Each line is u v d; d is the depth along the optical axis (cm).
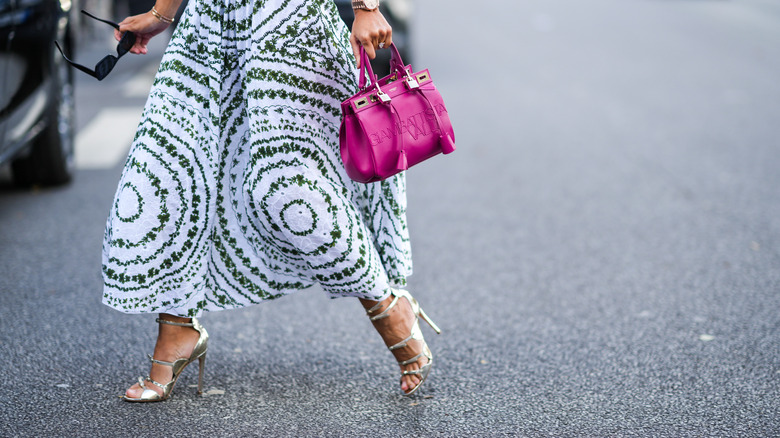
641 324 355
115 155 672
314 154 254
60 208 529
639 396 288
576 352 326
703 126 791
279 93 248
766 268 427
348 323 356
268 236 261
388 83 251
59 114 560
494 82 1041
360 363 316
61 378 298
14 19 461
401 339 276
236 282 272
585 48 1353
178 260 263
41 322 351
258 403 281
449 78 1067
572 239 480
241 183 264
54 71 532
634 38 1476
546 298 388
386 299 273
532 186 597
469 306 379
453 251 460
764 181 602
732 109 869
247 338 338
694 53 1288
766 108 872
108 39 1446
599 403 282
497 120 825
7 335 336
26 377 298
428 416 273
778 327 350
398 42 1005
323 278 263
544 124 809
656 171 634
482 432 262
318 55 251
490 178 620
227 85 258
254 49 247
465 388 295
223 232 268
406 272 285
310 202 252
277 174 250
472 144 729
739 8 2003
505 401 284
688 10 1958
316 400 284
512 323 358
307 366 312
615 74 1100
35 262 429
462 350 329
